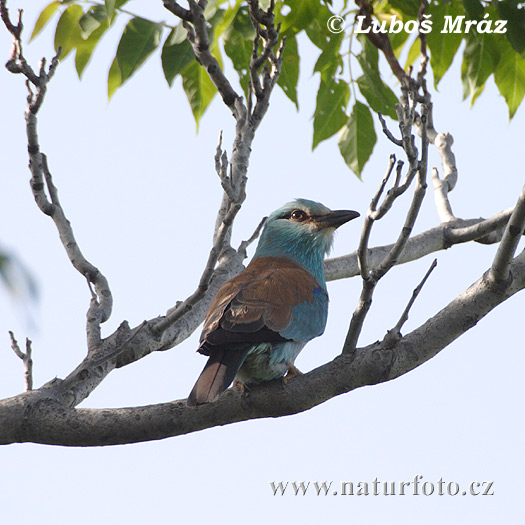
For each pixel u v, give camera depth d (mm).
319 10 12812
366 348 9586
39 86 9898
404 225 8641
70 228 10883
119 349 9766
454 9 12758
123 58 11453
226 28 12250
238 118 10219
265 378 10375
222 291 11156
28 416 9352
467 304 9539
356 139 13750
